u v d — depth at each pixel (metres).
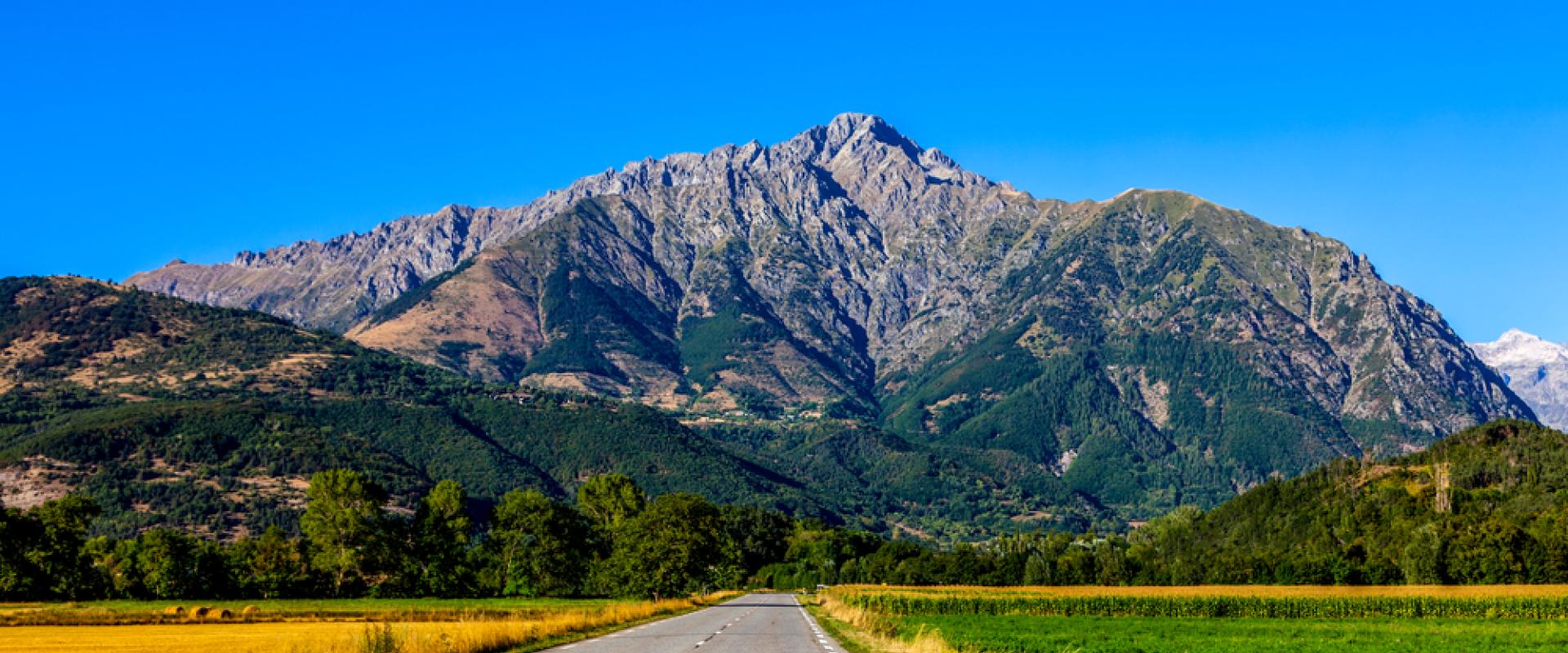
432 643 61.56
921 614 144.12
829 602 141.38
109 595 178.88
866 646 71.88
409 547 191.12
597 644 70.88
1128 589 185.88
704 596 179.38
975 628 109.38
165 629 102.88
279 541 189.25
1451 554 196.50
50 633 98.19
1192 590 177.50
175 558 179.62
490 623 79.06
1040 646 84.88
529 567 194.38
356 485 188.88
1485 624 130.25
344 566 185.88
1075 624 126.75
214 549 187.00
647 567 155.88
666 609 126.88
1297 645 96.69
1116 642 97.56
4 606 146.00
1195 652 86.00
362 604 156.88
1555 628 123.44
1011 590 189.00
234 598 182.88
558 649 66.44
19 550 166.88
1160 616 149.50
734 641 75.12
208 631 99.94
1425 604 149.12
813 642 74.94
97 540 197.38
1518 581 190.62
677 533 156.88
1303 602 149.75
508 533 195.12
